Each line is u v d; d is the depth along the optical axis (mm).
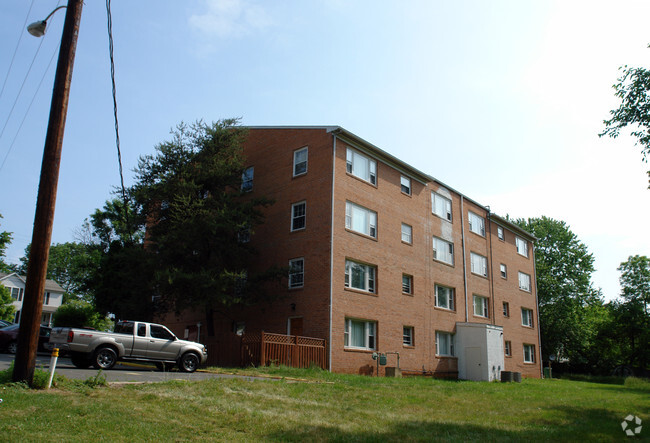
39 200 10891
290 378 17844
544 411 13539
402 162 29141
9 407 8547
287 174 27141
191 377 15352
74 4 11758
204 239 24359
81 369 15789
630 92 16234
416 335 28250
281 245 26203
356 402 13023
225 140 26906
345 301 23953
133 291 26000
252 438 8516
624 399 18250
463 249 34500
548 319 51000
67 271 71625
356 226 25672
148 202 25984
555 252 54250
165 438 8000
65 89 11352
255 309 26438
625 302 58906
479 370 30250
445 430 10078
